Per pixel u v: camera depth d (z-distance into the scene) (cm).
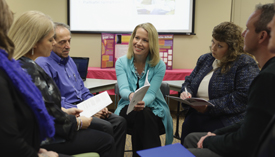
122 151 196
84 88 216
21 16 125
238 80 173
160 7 385
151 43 205
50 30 127
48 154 112
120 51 378
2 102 85
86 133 146
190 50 397
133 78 212
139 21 388
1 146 86
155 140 194
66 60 199
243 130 106
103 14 386
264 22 111
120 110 210
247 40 120
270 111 96
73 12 385
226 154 117
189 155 102
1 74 88
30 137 100
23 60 121
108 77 363
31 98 96
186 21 388
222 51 176
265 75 99
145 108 202
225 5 387
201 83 192
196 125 188
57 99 135
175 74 361
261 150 55
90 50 396
